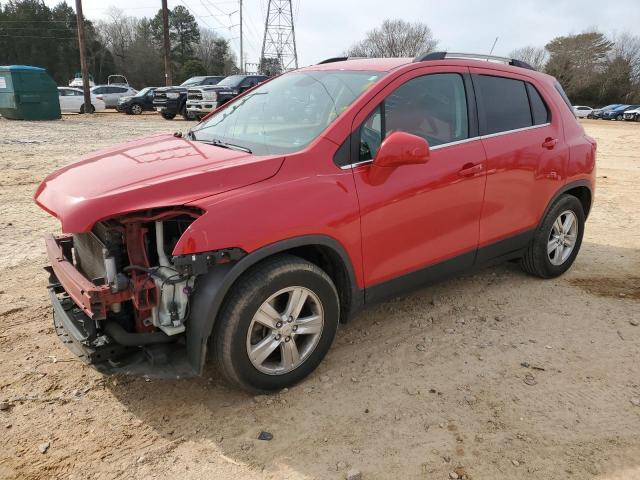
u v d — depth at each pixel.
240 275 2.87
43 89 21.89
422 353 3.63
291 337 3.09
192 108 21.34
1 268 4.93
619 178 10.97
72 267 2.96
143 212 2.74
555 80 4.86
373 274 3.38
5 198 7.66
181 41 87.69
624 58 76.19
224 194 2.79
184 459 2.64
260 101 4.06
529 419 2.96
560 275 5.02
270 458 2.65
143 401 3.08
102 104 29.27
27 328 3.84
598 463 2.64
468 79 3.95
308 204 2.97
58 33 74.94
